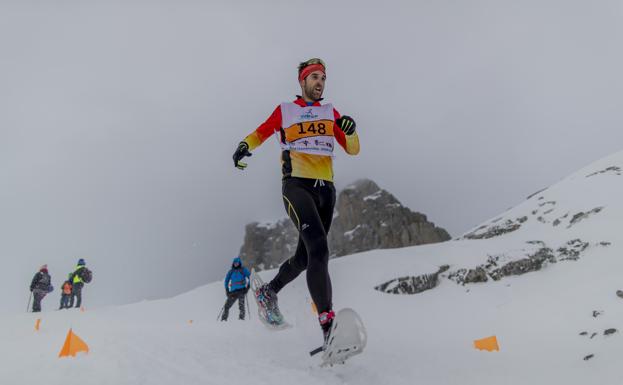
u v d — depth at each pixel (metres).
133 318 9.62
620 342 4.97
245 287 9.02
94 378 1.99
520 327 6.53
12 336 5.79
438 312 8.07
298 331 4.30
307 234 2.55
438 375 3.07
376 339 5.27
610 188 12.04
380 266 10.59
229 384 2.02
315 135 2.87
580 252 9.30
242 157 2.79
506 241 10.84
